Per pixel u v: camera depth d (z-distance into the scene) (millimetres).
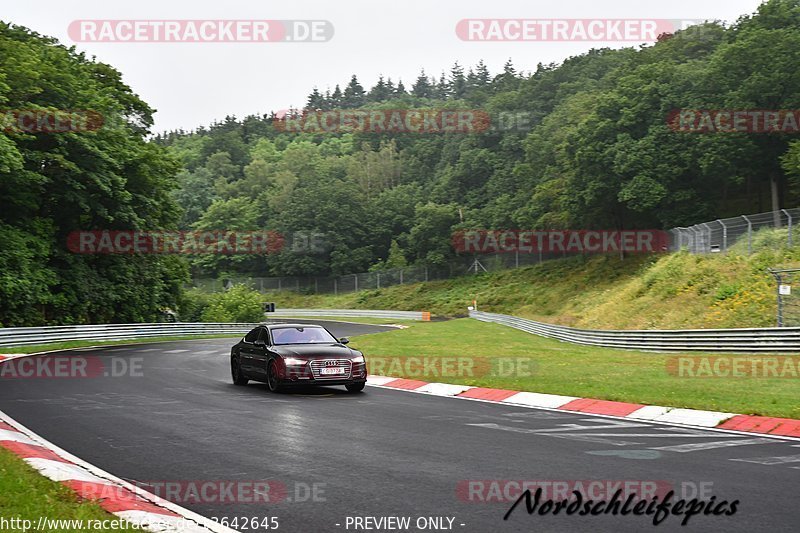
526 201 85062
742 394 13602
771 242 33406
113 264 47125
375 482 7230
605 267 66000
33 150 40188
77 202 41969
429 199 103750
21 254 37625
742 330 22922
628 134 62062
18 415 12008
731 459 8328
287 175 127500
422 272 88188
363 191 120125
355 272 100500
